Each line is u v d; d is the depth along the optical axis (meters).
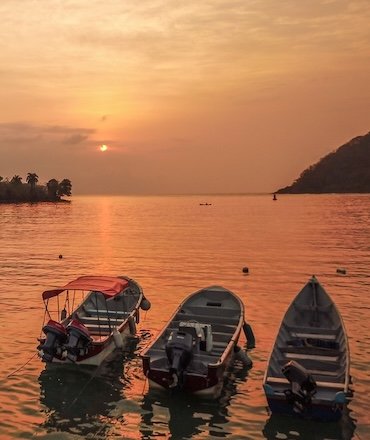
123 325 20.27
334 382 14.68
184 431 13.41
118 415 14.38
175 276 37.44
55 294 19.92
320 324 20.83
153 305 27.53
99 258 48.47
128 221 115.81
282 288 32.34
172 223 105.88
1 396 15.63
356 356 18.73
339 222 100.25
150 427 13.66
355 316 24.80
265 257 47.91
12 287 33.31
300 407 13.45
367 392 15.56
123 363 18.55
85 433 13.31
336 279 35.75
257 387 16.19
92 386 16.44
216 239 67.19
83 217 137.12
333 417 13.43
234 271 39.62
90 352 17.64
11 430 13.44
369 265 42.50
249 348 19.81
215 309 21.55
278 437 13.02
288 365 13.86
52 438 13.01
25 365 18.25
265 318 24.41
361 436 13.02
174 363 14.92
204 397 15.28
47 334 17.30
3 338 21.38
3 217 136.25
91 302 23.52
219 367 15.18
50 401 15.30
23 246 60.28
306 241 62.88
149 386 15.99
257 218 120.56
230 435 13.18
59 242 65.06
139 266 42.78
